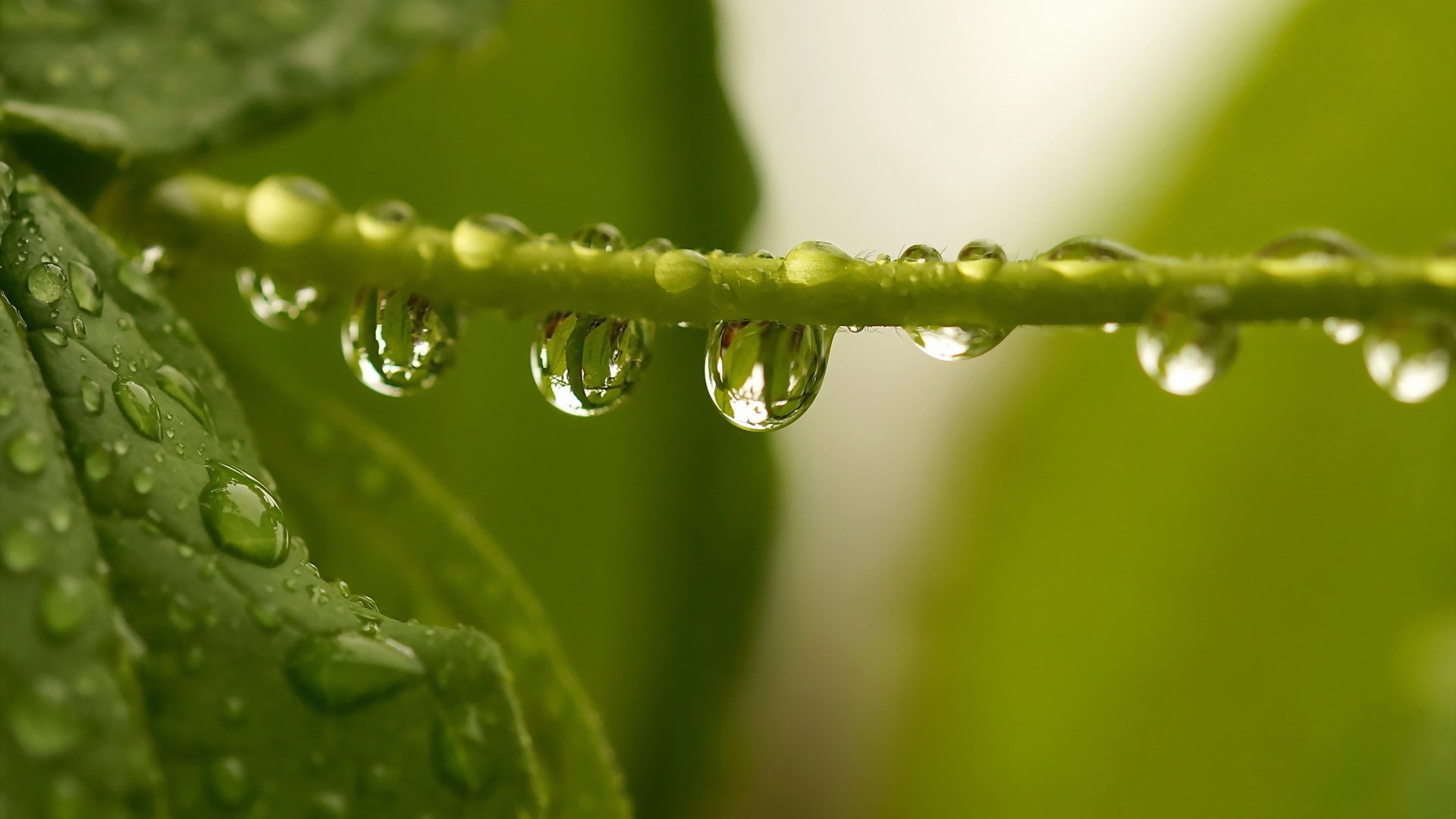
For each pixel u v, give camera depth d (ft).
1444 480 0.65
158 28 0.48
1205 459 0.71
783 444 0.65
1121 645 0.72
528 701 0.46
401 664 0.44
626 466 0.63
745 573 0.64
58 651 0.43
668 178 0.63
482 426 0.61
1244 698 0.69
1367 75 0.68
